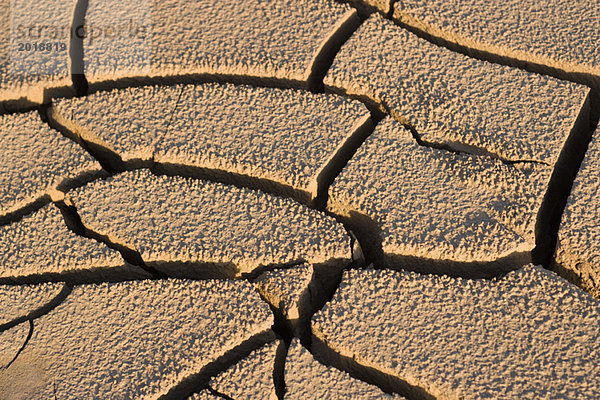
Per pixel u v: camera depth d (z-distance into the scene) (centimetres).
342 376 148
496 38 158
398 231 152
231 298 151
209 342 150
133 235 153
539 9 159
